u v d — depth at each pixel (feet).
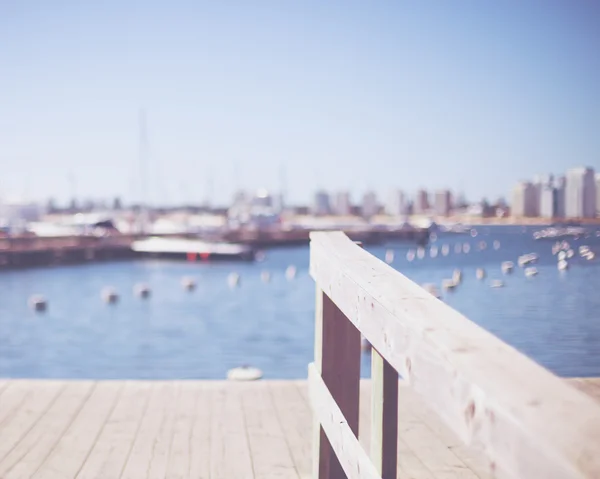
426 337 3.68
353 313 5.77
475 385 2.99
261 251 221.25
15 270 149.59
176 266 162.91
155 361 57.21
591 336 55.77
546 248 219.00
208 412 13.15
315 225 367.66
